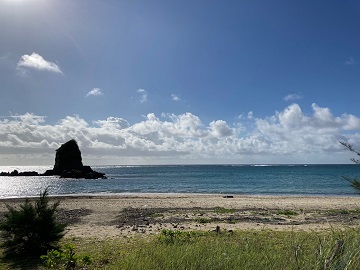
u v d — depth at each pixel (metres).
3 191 60.28
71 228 16.30
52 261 7.41
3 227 10.67
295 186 66.94
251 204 28.08
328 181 83.38
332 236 5.68
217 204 28.11
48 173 130.50
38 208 11.23
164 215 21.22
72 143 132.00
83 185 74.31
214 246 7.26
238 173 148.88
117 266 6.64
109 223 18.14
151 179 100.31
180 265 5.90
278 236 11.63
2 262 9.52
